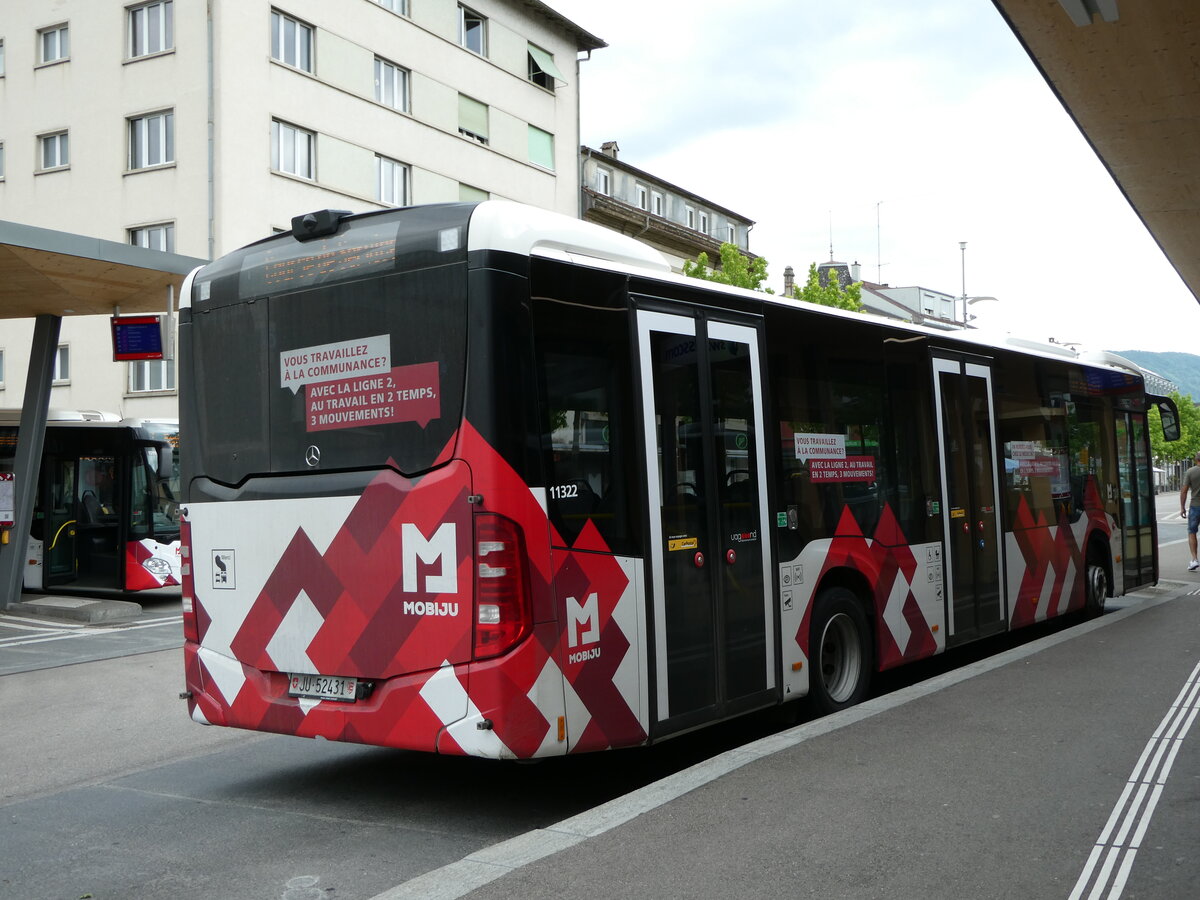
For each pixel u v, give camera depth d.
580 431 5.79
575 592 5.65
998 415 10.42
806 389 7.68
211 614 6.54
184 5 29.39
